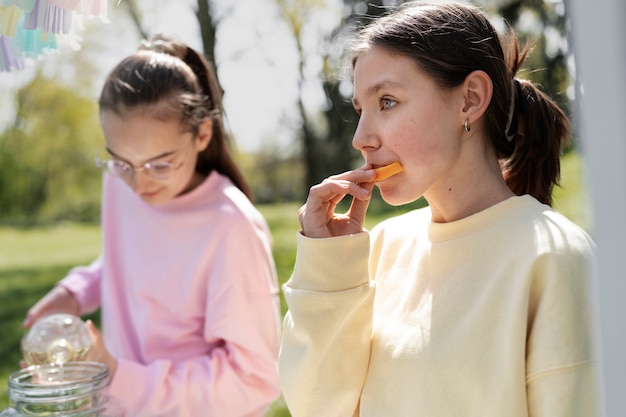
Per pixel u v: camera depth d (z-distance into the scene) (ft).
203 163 5.54
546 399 2.77
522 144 3.71
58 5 3.44
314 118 28.63
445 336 3.20
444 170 3.30
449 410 3.10
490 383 3.00
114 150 4.90
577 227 3.05
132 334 5.51
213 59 23.41
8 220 37.99
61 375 4.04
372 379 3.51
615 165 1.69
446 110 3.27
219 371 4.78
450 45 3.28
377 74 3.31
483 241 3.26
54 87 35.17
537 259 2.94
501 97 3.49
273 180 35.40
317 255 3.41
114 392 4.57
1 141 37.63
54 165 38.52
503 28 3.81
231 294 4.89
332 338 3.44
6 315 19.17
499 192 3.42
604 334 1.79
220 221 5.07
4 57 4.00
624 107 1.67
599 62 1.69
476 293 3.19
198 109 5.14
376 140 3.35
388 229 4.05
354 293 3.41
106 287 5.59
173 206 5.26
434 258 3.46
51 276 24.03
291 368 3.56
